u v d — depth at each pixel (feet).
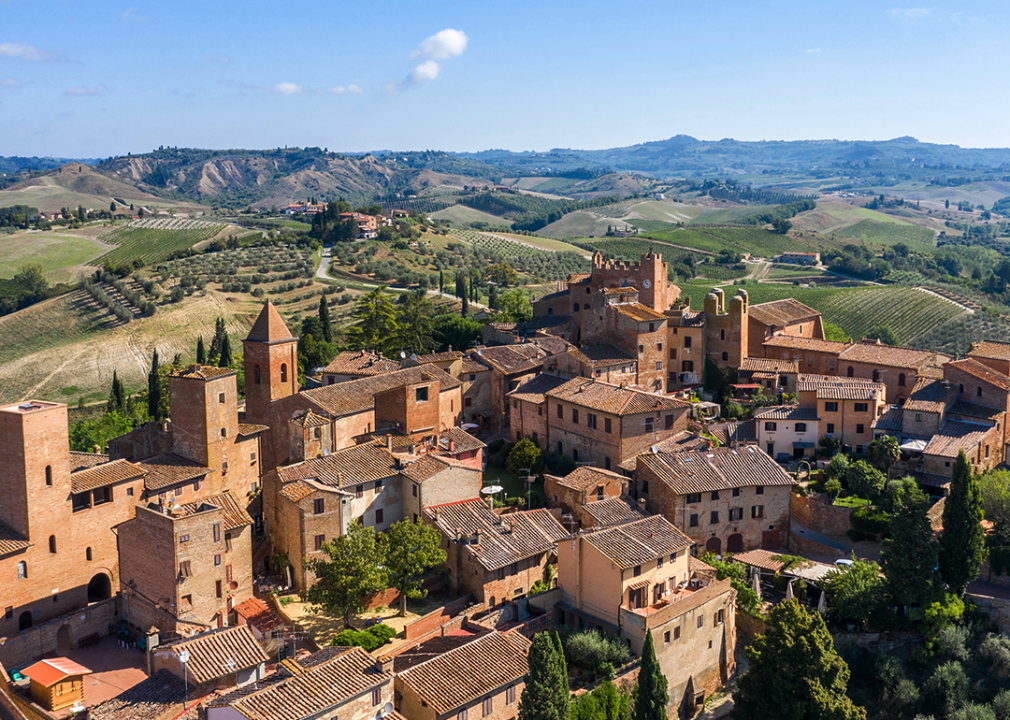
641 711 233.55
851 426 373.20
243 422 355.77
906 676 282.36
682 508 318.86
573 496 320.29
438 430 371.97
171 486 310.04
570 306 506.48
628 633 265.95
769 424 380.99
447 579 294.87
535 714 216.74
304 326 597.52
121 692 240.53
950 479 337.93
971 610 293.23
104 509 293.02
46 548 276.62
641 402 355.77
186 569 260.21
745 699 254.06
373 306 554.46
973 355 419.95
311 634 265.34
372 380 374.84
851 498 339.57
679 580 291.58
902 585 288.10
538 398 393.09
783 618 249.34
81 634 272.51
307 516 285.84
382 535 287.48
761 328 465.88
